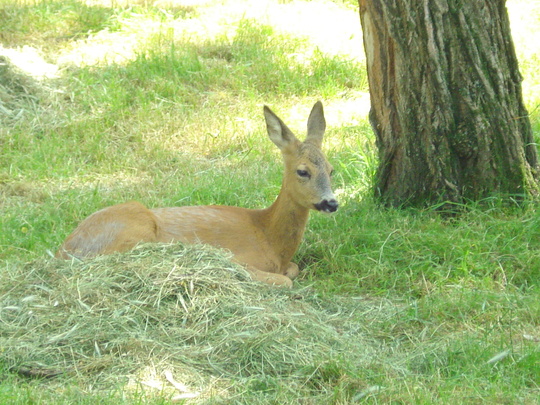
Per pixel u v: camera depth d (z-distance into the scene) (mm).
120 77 18594
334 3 24859
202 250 9852
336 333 9242
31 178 14438
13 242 11781
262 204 13219
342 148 15484
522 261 11000
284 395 7934
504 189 12500
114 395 7789
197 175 14648
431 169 12492
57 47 20391
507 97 12352
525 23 22656
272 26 22094
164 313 8922
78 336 8609
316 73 19000
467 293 10242
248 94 17906
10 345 8500
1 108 16734
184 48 20094
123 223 10258
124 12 22328
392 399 7879
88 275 9328
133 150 15797
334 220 12320
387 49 12445
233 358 8500
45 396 7797
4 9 22156
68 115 16812
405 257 11266
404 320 9734
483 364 8547
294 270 11234
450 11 11938
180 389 8023
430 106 12242
